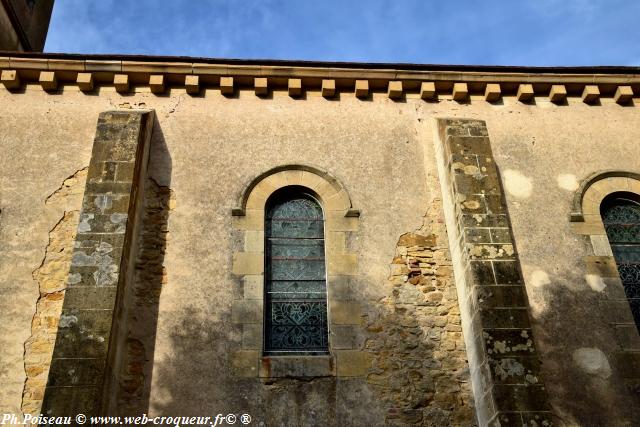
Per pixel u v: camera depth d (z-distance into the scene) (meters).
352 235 8.81
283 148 9.54
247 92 10.07
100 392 6.80
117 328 7.46
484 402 7.36
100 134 8.77
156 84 9.73
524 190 9.39
